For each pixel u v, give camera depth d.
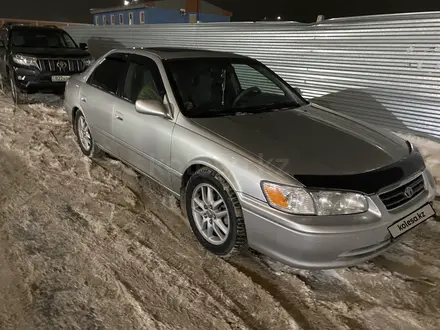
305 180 2.32
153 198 3.67
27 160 4.45
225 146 2.66
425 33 4.86
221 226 2.73
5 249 2.74
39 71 7.29
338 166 2.45
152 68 3.52
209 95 3.35
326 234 2.22
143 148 3.40
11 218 3.16
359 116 5.89
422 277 2.61
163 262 2.70
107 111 3.86
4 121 6.05
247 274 2.61
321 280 2.58
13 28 8.40
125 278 2.51
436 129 4.97
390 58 5.30
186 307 2.28
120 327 2.11
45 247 2.79
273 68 7.13
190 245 2.94
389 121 5.51
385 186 2.39
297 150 2.60
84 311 2.21
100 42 12.34
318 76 6.36
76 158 4.59
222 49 8.10
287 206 2.30
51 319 2.14
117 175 4.14
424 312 2.28
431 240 3.08
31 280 2.44
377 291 2.47
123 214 3.34
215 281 2.53
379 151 2.71
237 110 3.25
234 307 2.30
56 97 8.20
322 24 6.11
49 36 8.70
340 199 2.28
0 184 3.77
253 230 2.47
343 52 5.89
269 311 2.28
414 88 5.11
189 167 2.95
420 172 2.71
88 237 2.96
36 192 3.65
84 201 3.54
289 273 2.64
